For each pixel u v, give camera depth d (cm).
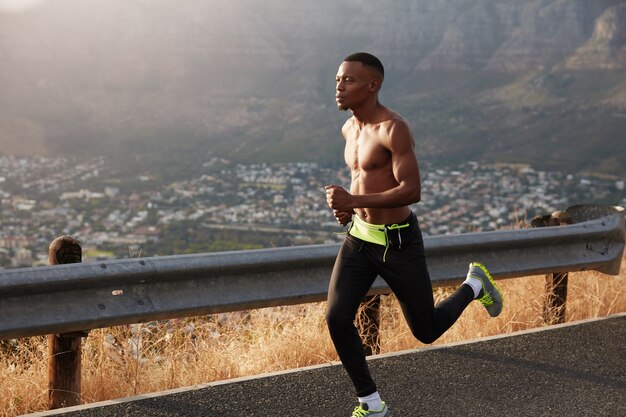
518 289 650
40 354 466
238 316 550
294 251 467
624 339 555
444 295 690
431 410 412
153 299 417
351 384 446
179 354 491
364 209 364
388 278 366
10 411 413
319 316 556
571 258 599
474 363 490
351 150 366
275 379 447
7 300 373
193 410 398
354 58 353
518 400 431
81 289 394
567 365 494
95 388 445
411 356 498
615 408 425
